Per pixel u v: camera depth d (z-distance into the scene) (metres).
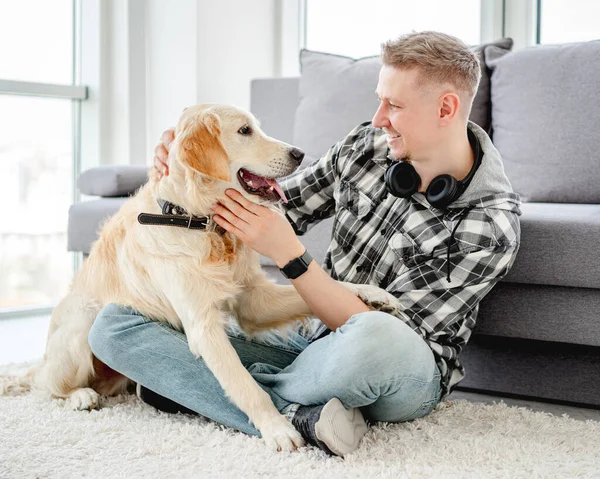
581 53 2.37
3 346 2.76
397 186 1.64
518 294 1.92
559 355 1.95
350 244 1.78
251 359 1.79
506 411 1.78
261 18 3.75
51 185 3.62
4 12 3.40
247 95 3.72
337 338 1.48
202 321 1.62
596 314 1.83
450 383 1.67
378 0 3.57
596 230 1.79
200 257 1.65
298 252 1.59
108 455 1.47
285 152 1.72
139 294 1.75
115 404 1.88
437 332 1.61
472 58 1.59
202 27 3.44
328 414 1.42
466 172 1.65
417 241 1.65
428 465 1.41
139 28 3.59
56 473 1.38
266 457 1.44
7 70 3.43
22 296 3.54
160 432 1.61
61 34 3.63
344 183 1.80
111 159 3.69
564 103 2.35
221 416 1.62
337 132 2.71
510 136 2.44
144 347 1.68
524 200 2.39
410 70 1.55
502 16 3.12
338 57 2.88
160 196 1.68
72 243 2.78
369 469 1.37
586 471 1.38
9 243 3.47
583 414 1.88
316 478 1.34
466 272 1.59
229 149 1.68
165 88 3.58
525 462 1.42
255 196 1.70
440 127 1.58
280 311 1.76
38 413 1.77
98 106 3.62
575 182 2.31
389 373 1.45
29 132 3.51
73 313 1.89
